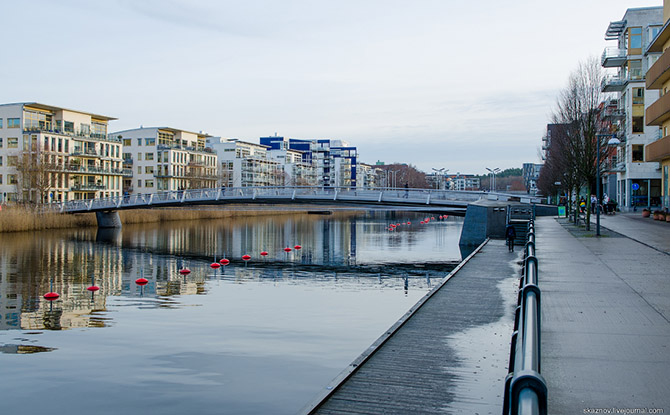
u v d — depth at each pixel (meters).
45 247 50.62
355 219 114.81
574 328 10.32
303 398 13.28
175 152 118.06
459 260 41.28
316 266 38.59
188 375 15.01
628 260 19.88
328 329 20.05
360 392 9.42
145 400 13.27
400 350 11.80
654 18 59.47
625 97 62.44
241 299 26.45
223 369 15.44
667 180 46.69
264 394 13.51
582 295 13.41
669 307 12.02
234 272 36.09
